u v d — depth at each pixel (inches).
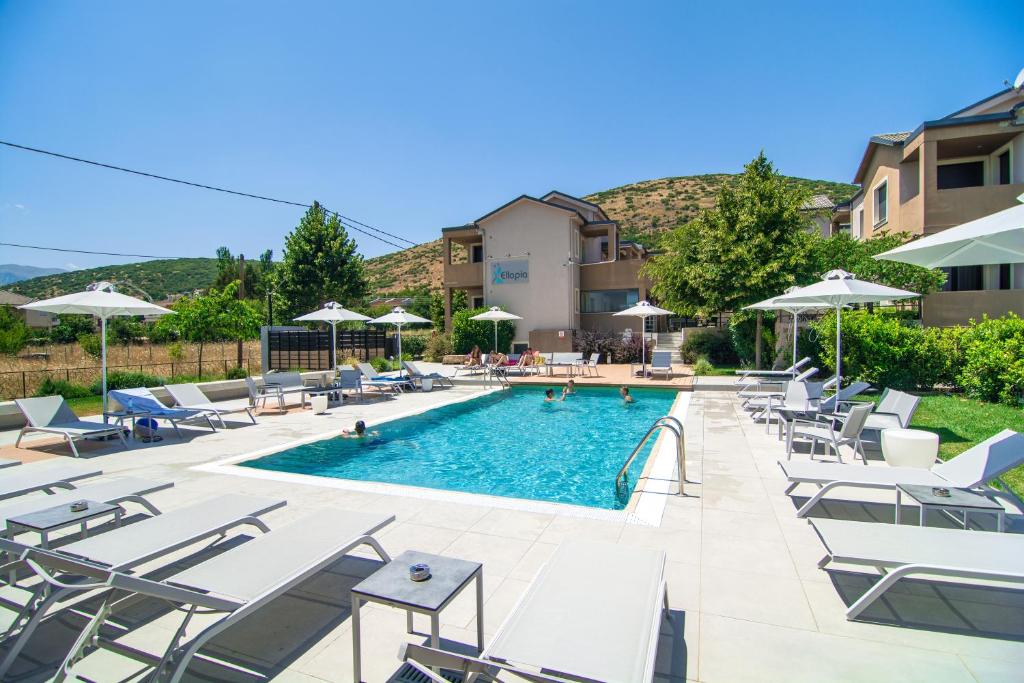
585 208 1238.3
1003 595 140.5
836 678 108.0
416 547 177.0
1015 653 115.6
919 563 122.6
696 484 244.7
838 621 129.4
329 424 432.5
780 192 724.0
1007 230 157.2
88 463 300.2
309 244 1336.1
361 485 250.8
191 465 295.3
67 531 195.8
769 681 107.4
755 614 133.0
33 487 198.5
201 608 138.3
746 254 689.6
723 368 815.1
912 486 179.0
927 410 413.1
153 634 127.5
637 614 101.3
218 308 788.0
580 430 430.3
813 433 279.7
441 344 1092.5
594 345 1013.8
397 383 614.5
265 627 131.0
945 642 120.2
